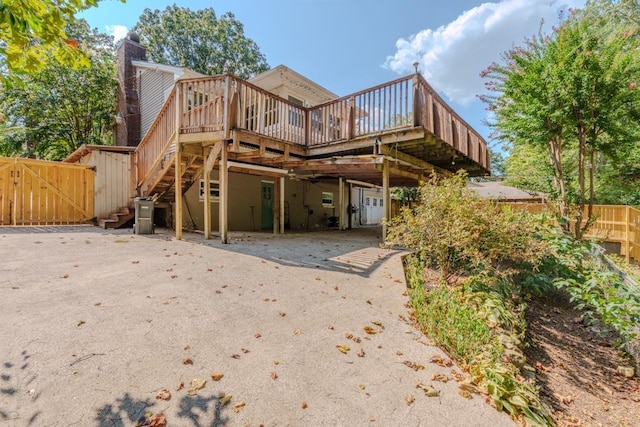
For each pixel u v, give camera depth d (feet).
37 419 5.44
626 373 11.10
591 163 23.57
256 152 23.70
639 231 32.65
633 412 9.25
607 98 20.89
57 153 51.21
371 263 18.16
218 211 35.29
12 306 9.53
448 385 7.54
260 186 39.96
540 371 10.68
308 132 29.35
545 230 18.61
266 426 5.81
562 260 17.04
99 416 5.64
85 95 48.29
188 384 6.72
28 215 27.12
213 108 22.16
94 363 7.09
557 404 9.05
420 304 11.93
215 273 14.21
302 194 46.44
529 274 16.81
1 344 7.49
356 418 6.21
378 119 24.34
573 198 28.37
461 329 9.78
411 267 17.13
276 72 38.01
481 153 37.24
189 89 22.82
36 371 6.64
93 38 58.23
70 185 29.25
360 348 8.96
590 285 13.52
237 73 93.15
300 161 25.57
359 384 7.32
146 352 7.71
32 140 48.06
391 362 8.38
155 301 10.69
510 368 8.46
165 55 83.10
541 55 22.99
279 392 6.77
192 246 20.17
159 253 17.53
